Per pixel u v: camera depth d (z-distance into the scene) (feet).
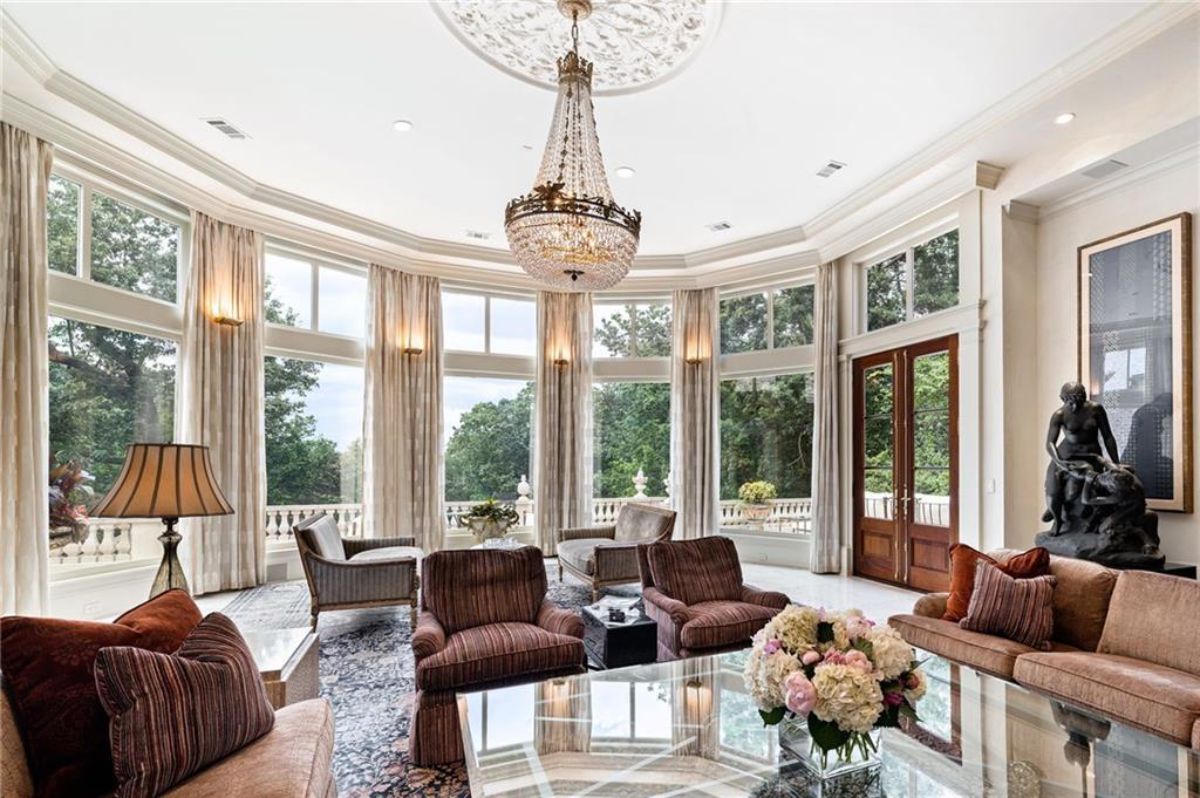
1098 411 12.88
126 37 11.31
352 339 22.31
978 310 16.10
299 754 5.64
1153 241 13.32
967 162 15.37
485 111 13.80
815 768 5.93
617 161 16.28
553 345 25.55
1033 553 10.66
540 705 7.45
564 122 10.87
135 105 13.65
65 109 13.23
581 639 9.53
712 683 8.15
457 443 25.11
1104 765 5.99
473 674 8.53
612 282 12.18
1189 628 8.29
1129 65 11.32
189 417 17.35
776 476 24.09
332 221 19.81
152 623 6.22
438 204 19.40
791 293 24.06
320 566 14.23
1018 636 9.70
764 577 21.02
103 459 15.75
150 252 17.15
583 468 25.21
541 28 10.96
